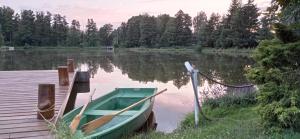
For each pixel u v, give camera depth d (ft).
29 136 16.07
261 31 143.74
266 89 14.89
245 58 116.67
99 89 45.19
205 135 16.20
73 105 32.89
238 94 23.94
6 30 261.03
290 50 14.39
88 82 47.01
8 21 262.06
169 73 65.92
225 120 19.71
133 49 258.57
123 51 228.02
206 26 201.46
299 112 13.41
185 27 230.68
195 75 19.53
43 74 45.70
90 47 296.92
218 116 22.12
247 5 169.89
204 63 90.12
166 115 28.96
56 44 287.28
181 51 206.59
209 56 135.95
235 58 117.29
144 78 58.13
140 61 105.60
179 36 230.27
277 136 13.74
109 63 96.68
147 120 25.98
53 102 19.26
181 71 69.72
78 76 46.68
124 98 30.48
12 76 42.96
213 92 25.90
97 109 25.29
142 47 256.93
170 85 48.62
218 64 85.66
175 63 93.91
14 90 30.55
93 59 118.62
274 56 14.71
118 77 60.34
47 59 113.91
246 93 23.59
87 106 23.86
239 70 67.56
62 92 30.37
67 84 35.58
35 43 272.51
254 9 167.32
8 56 134.41
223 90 25.29
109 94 29.76
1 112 20.89
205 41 198.90
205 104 24.61
